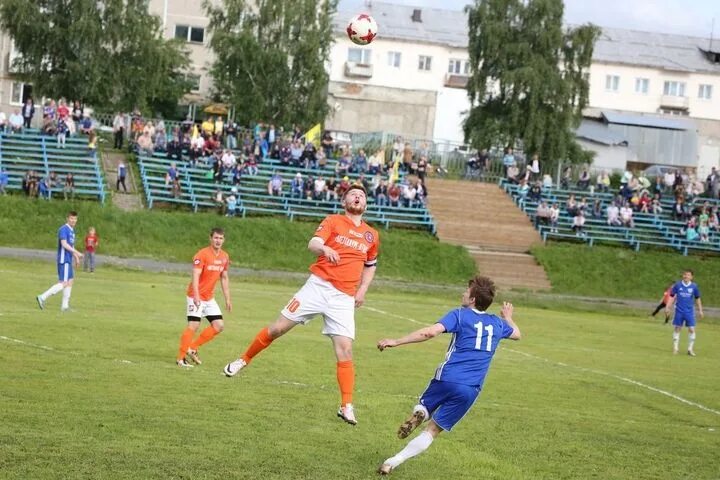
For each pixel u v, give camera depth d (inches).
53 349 738.8
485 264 2384.4
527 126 3142.2
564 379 852.6
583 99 3245.6
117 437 466.6
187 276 1833.2
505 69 3206.2
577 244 2581.2
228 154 2541.8
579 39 3208.7
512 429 587.8
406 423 441.1
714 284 2439.7
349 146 2869.1
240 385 647.1
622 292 2357.3
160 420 509.7
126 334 882.8
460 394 438.9
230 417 533.6
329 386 683.4
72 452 433.7
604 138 3774.6
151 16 3193.9
